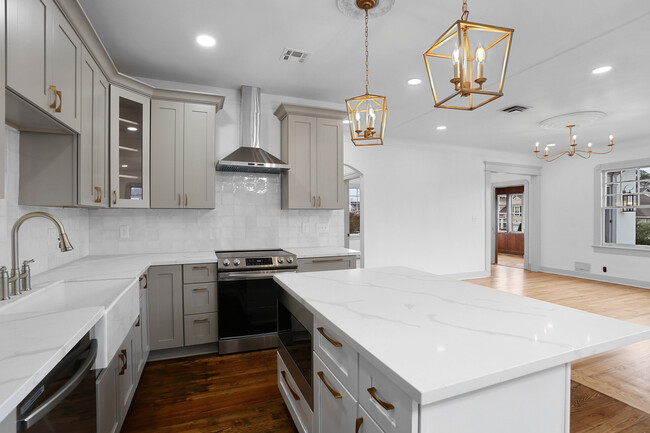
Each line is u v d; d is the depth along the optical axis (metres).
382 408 0.95
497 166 6.92
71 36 1.83
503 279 6.59
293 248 3.84
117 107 2.63
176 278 2.88
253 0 2.18
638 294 5.36
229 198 3.65
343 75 3.31
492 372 0.82
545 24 2.41
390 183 5.88
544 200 7.43
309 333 1.57
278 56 2.93
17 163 1.95
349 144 5.59
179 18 2.38
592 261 6.57
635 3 2.17
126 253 3.29
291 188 3.57
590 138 5.79
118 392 1.68
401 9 2.26
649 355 3.13
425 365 0.85
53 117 1.65
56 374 0.96
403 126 5.06
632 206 6.06
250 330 3.08
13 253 1.59
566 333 1.07
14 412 0.75
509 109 4.24
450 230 6.39
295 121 3.60
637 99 3.87
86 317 1.22
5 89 1.23
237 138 3.67
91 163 2.20
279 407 2.24
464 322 1.19
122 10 2.28
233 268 2.98
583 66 3.05
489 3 2.18
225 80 3.43
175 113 3.12
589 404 2.34
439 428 0.81
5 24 1.20
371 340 1.02
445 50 2.82
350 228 8.47
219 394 2.39
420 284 1.79
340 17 2.36
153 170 3.03
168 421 2.08
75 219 2.87
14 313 1.38
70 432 1.05
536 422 0.93
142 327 2.45
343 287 1.73
